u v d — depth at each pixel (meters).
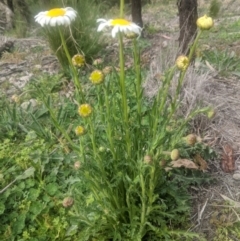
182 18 0.80
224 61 0.77
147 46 0.95
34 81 0.76
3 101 0.69
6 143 0.59
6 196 0.49
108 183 0.38
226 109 0.63
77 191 0.46
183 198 0.45
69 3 0.81
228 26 1.15
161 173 0.42
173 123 0.53
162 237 0.43
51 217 0.47
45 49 0.97
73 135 0.59
